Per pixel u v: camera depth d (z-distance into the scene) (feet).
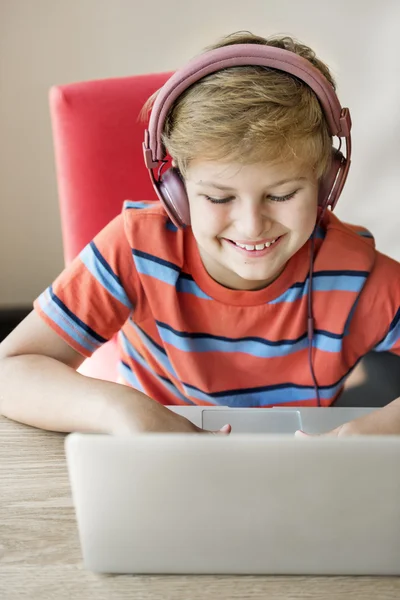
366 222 6.03
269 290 3.10
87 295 3.08
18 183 6.11
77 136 3.84
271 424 2.60
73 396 2.53
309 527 1.77
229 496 1.71
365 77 5.49
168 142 2.52
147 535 1.80
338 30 5.34
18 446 2.41
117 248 3.14
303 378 3.34
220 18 5.36
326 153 2.50
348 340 3.28
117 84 3.85
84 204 3.99
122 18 5.36
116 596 1.81
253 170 2.33
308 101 2.34
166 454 1.64
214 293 3.13
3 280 6.63
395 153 5.73
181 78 2.32
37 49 5.49
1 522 2.04
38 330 3.01
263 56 2.26
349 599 1.80
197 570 1.87
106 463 1.66
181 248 3.11
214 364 3.32
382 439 1.61
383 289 3.15
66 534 2.00
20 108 5.75
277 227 2.56
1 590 1.82
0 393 2.69
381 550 1.81
